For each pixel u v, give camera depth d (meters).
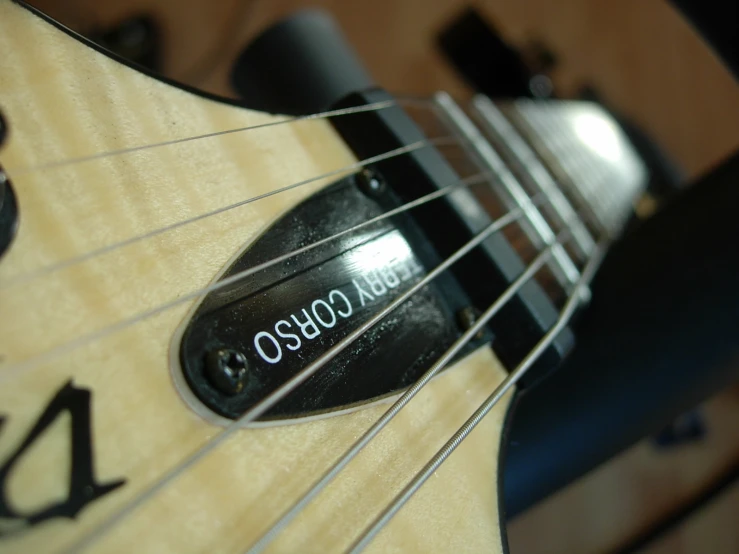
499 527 0.06
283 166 0.07
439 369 0.06
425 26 0.24
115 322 0.05
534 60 0.21
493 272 0.08
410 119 0.08
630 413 0.09
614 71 0.27
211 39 0.20
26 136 0.05
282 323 0.06
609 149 0.17
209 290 0.05
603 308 0.10
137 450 0.05
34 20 0.06
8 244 0.05
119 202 0.06
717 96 0.29
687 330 0.09
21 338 0.05
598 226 0.13
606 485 0.18
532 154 0.13
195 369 0.05
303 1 0.21
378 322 0.07
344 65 0.10
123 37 0.18
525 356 0.07
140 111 0.06
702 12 0.16
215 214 0.06
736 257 0.09
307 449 0.05
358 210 0.07
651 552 0.18
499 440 0.07
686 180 0.20
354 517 0.05
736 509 0.19
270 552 0.05
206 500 0.05
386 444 0.06
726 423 0.20
